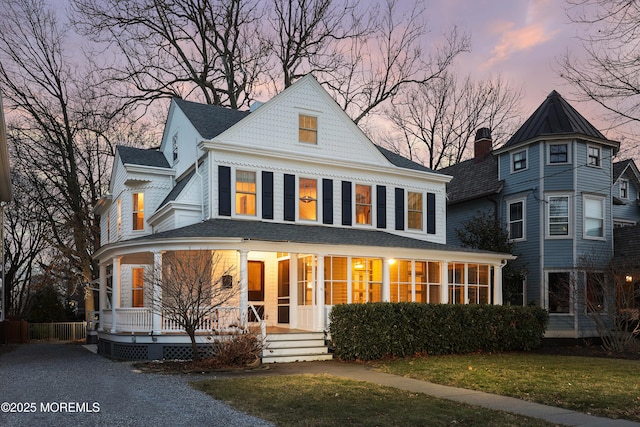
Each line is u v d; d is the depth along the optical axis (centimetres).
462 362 1517
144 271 1781
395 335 1614
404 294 1908
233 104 3266
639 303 2191
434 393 1012
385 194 2159
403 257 1844
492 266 2109
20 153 2894
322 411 831
